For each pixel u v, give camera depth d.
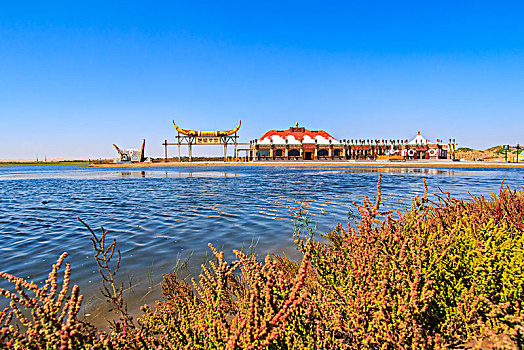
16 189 23.59
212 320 2.09
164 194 18.16
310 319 2.18
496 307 2.18
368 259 2.46
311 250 3.13
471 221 3.39
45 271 5.46
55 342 1.60
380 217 8.26
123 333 2.04
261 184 23.84
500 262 2.50
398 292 2.27
